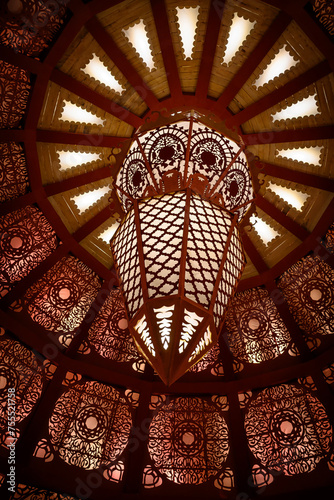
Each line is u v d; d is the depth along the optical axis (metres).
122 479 4.38
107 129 4.64
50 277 4.89
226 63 4.36
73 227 5.04
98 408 4.68
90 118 4.53
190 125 3.18
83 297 4.99
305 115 4.44
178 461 4.54
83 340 4.89
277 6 3.86
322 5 3.81
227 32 4.16
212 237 2.64
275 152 4.74
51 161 4.67
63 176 4.77
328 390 4.53
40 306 4.78
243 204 3.16
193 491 4.34
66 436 4.41
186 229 2.56
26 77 4.12
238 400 4.82
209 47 4.20
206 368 5.06
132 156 3.32
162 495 4.27
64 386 4.63
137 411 4.75
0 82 4.10
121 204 3.34
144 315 2.39
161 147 3.20
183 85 4.55
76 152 4.68
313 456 4.32
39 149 4.57
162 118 3.28
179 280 2.37
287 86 4.29
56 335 4.77
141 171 3.19
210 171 3.10
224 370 4.98
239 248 2.88
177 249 2.51
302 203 4.92
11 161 4.48
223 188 3.12
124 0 3.86
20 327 4.51
